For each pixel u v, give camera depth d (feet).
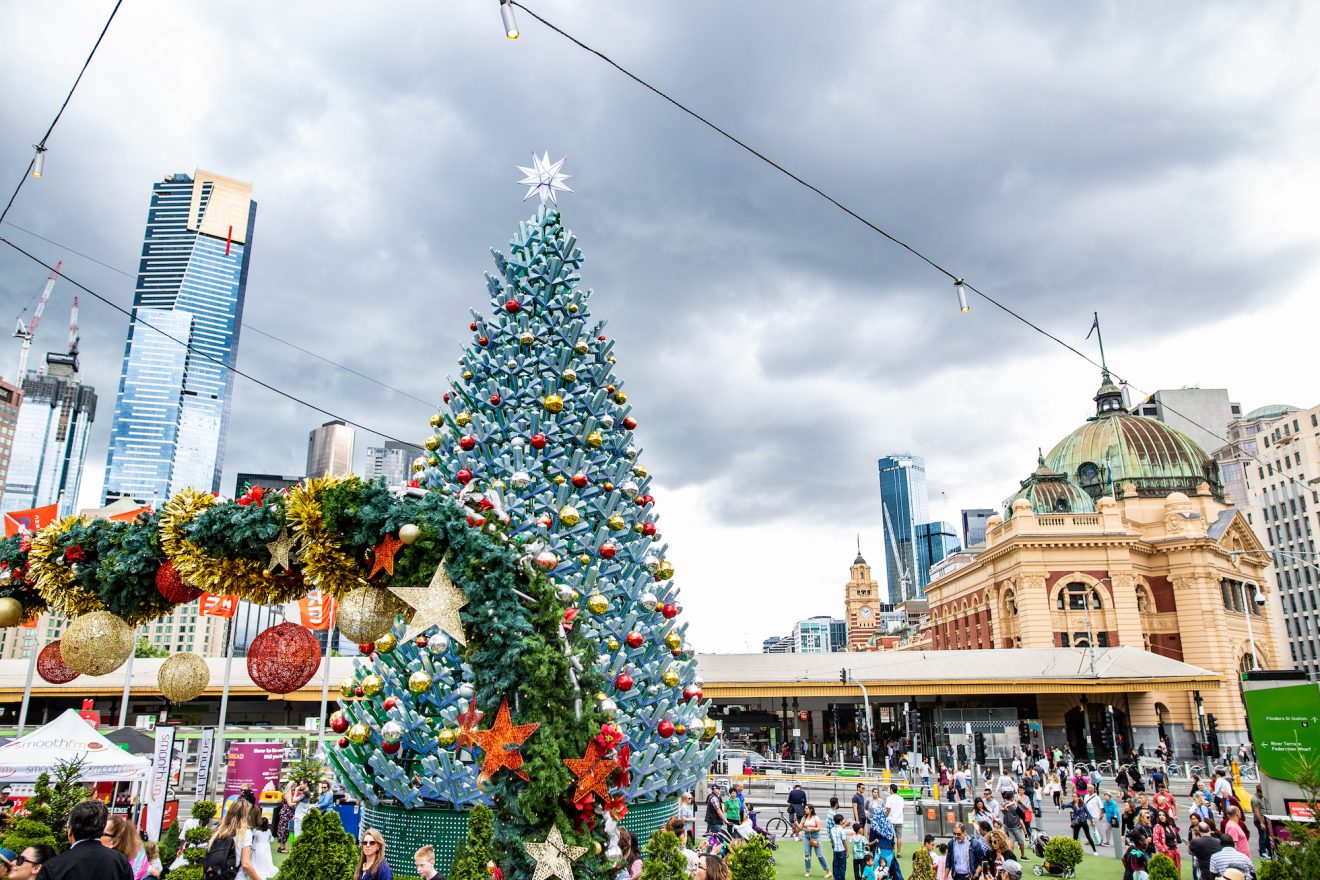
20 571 28.37
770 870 31.30
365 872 31.58
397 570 23.57
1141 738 194.49
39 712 184.55
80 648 26.66
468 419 46.03
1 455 588.91
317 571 23.86
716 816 62.54
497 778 22.68
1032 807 98.22
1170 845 59.62
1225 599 229.25
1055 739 189.06
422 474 44.34
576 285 51.34
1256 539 246.06
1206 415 456.86
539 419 45.27
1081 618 214.28
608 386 49.47
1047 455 282.15
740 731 223.10
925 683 174.60
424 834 40.60
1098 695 195.72
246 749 72.90
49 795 50.19
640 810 43.93
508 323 48.91
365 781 42.39
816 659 189.06
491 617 23.00
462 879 24.54
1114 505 225.15
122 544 26.43
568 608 24.04
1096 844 80.74
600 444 46.57
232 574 25.38
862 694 175.83
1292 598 380.17
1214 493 254.27
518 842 22.13
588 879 22.30
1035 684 173.27
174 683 27.78
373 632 24.35
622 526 44.09
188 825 57.31
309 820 24.35
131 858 28.48
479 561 23.08
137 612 27.94
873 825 59.00
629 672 41.88
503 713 22.41
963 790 113.09
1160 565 224.94
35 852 27.40
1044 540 218.18
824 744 194.29
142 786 66.33
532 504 42.55
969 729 141.90
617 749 23.44
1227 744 203.00
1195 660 213.66
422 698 41.32
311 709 196.85
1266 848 57.36
